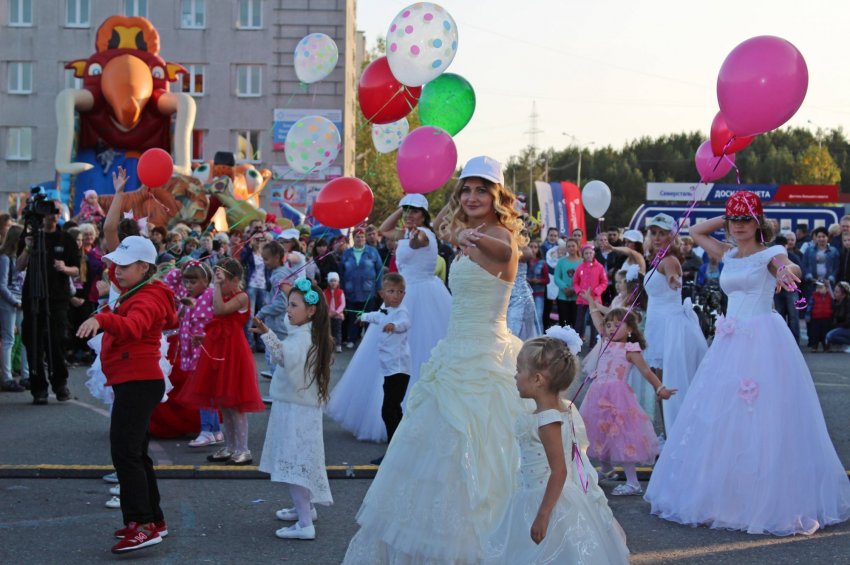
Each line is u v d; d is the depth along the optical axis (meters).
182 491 7.23
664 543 6.06
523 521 4.51
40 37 41.16
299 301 6.23
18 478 7.48
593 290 16.61
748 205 6.82
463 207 5.39
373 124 9.50
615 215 87.62
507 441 5.09
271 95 39.44
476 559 4.87
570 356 4.51
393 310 8.30
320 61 10.17
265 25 39.34
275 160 39.22
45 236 10.99
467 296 5.26
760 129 6.34
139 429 5.85
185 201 20.22
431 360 5.32
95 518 6.45
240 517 6.57
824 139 87.69
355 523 6.46
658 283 8.77
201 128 39.56
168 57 39.44
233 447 8.14
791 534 6.27
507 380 5.19
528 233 5.52
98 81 25.25
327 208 7.89
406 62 7.89
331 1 38.84
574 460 4.54
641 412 7.36
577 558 4.35
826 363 15.53
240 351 7.98
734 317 6.81
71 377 13.06
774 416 6.46
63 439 8.95
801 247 20.98
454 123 8.69
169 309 6.00
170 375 9.16
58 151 24.64
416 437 5.09
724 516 6.40
